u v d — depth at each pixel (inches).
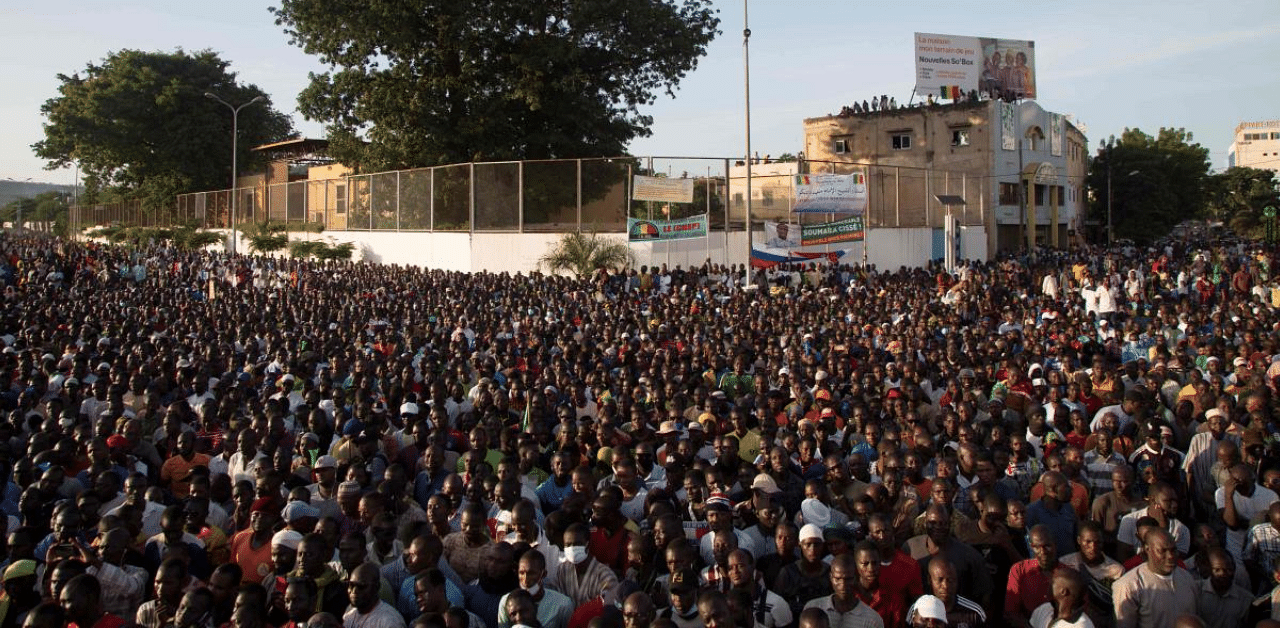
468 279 1002.7
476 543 235.1
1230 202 3457.2
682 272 1101.1
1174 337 569.3
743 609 196.9
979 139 1836.9
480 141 1494.8
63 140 2240.4
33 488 259.8
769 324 631.2
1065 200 2129.7
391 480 264.7
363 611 198.4
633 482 279.6
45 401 392.8
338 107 1534.2
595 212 1259.8
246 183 2369.6
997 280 1053.2
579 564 224.2
